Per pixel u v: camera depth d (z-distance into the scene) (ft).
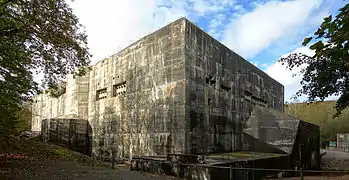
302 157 71.41
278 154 66.08
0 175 38.04
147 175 45.57
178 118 61.62
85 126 95.61
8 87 46.68
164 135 64.23
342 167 89.51
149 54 72.84
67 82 108.37
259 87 105.40
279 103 129.39
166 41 67.92
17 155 56.59
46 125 94.94
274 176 54.85
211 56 73.10
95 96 94.58
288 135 69.46
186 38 63.82
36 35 42.37
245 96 94.73
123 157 76.38
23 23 40.32
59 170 46.62
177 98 62.59
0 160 49.44
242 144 81.92
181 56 63.26
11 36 41.11
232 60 84.79
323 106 243.81
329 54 11.81
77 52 48.37
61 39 44.55
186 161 45.21
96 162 65.46
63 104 112.06
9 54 42.57
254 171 48.49
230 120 79.30
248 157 55.26
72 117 99.81
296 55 40.86
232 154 65.31
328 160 114.83
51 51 45.88
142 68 74.64
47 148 71.15
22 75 47.37
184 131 59.82
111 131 83.51
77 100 99.14
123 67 82.53
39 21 41.24
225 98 78.18
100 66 94.17
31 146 68.74
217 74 75.05
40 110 140.87
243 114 88.63
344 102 31.86
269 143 72.38
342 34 11.37
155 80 69.62
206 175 38.70
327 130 227.40
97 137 89.86
